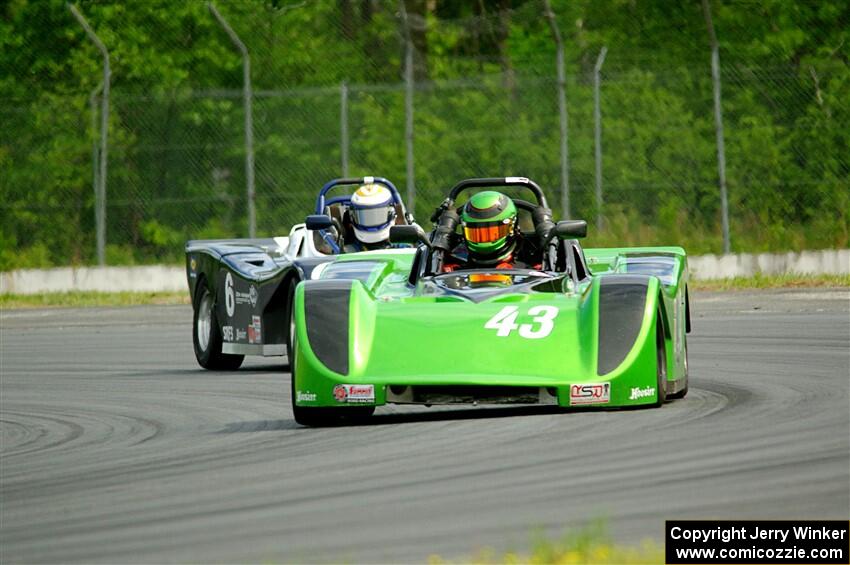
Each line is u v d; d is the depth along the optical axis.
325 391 29.33
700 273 76.88
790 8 89.25
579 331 29.59
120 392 40.66
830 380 35.22
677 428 27.16
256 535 19.89
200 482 24.48
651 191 81.44
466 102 82.88
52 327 64.88
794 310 58.78
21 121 83.62
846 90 81.19
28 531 21.34
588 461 24.06
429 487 22.62
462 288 33.22
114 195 82.94
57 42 90.94
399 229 35.19
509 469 23.73
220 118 83.56
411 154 78.81
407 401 28.95
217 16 80.06
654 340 29.36
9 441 32.25
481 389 28.66
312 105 83.75
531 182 38.56
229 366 47.81
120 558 19.02
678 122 81.69
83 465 27.55
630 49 94.44
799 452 24.03
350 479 23.75
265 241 51.84
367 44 98.69
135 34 91.81
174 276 82.00
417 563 17.73
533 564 16.98
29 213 82.94
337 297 30.69
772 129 81.50
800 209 81.19
